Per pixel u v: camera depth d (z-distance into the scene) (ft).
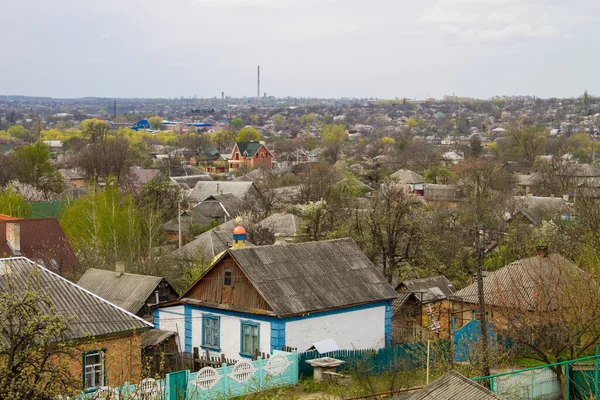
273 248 126.21
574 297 106.83
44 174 408.26
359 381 105.50
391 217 182.09
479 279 98.78
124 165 474.49
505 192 327.88
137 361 100.07
